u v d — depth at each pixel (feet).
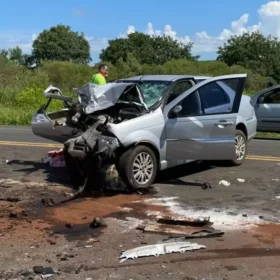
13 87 95.61
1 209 23.04
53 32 353.51
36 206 23.57
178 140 27.58
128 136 25.48
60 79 148.56
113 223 20.94
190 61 201.46
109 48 298.35
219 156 28.94
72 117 28.91
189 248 17.83
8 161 34.81
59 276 15.57
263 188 27.25
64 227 20.43
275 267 16.30
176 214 22.18
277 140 48.70
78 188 26.81
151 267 16.28
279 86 50.08
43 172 31.19
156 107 27.40
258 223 20.90
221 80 29.91
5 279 15.35
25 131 54.60
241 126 33.42
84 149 25.44
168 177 29.86
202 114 28.30
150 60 274.36
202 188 27.17
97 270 16.05
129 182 25.75
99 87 27.22
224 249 17.87
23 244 18.38
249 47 242.17
